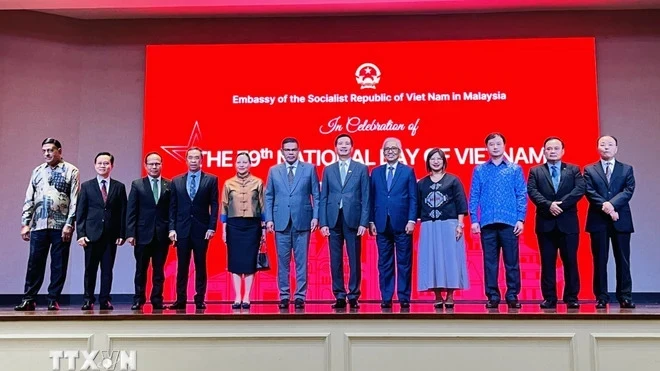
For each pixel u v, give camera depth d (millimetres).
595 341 3811
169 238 4941
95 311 4543
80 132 6879
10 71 6750
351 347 3916
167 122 6715
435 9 6840
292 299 6328
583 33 6812
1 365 3936
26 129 6750
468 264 6395
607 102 6730
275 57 6785
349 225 4855
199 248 4938
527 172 6508
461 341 3881
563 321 3844
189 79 6770
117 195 4973
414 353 3893
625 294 4723
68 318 3959
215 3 6324
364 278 6434
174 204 4961
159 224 4918
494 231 4805
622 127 6703
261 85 6758
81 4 6102
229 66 6785
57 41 6895
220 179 6645
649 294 6508
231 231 5000
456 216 4863
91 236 4828
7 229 6613
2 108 6699
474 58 6688
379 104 6695
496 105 6609
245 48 6797
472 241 6418
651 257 6551
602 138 4879
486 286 4812
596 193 4801
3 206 6621
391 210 4844
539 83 6602
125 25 6996
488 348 3867
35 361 3943
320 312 4066
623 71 6754
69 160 6840
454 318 3889
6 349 3943
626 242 4754
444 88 6676
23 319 3947
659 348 3785
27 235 4992
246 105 6742
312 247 6488
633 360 3795
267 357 3934
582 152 6496
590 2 6684
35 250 4910
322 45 6789
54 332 3957
